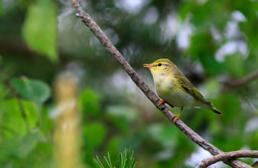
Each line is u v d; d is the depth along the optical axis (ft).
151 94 20.10
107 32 46.21
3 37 45.21
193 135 19.52
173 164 42.47
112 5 45.91
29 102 27.86
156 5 46.73
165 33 46.55
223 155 17.70
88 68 46.93
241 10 44.98
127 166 15.98
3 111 22.76
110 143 41.81
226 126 43.83
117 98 46.96
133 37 46.34
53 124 29.99
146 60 46.34
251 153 17.60
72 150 10.57
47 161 16.84
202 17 43.60
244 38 46.42
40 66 45.96
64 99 10.63
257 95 46.70
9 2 44.80
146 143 44.24
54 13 21.99
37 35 21.97
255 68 47.34
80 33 45.57
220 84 45.34
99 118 44.57
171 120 19.99
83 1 45.65
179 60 47.26
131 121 44.65
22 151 20.71
